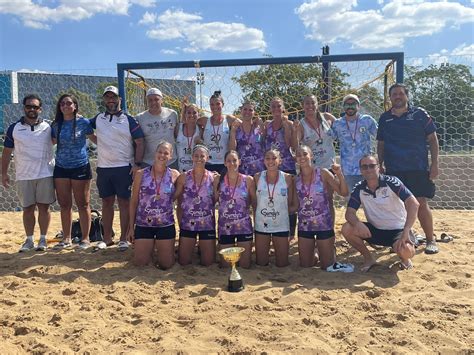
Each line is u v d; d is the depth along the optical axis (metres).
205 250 4.86
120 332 3.18
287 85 8.55
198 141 5.47
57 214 8.88
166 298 3.91
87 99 15.32
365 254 4.68
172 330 3.22
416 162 5.07
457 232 6.20
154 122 5.50
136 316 3.50
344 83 7.97
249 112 5.30
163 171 4.87
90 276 4.48
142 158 5.48
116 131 5.29
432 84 11.59
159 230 4.80
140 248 4.83
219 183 4.87
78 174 5.41
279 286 4.17
